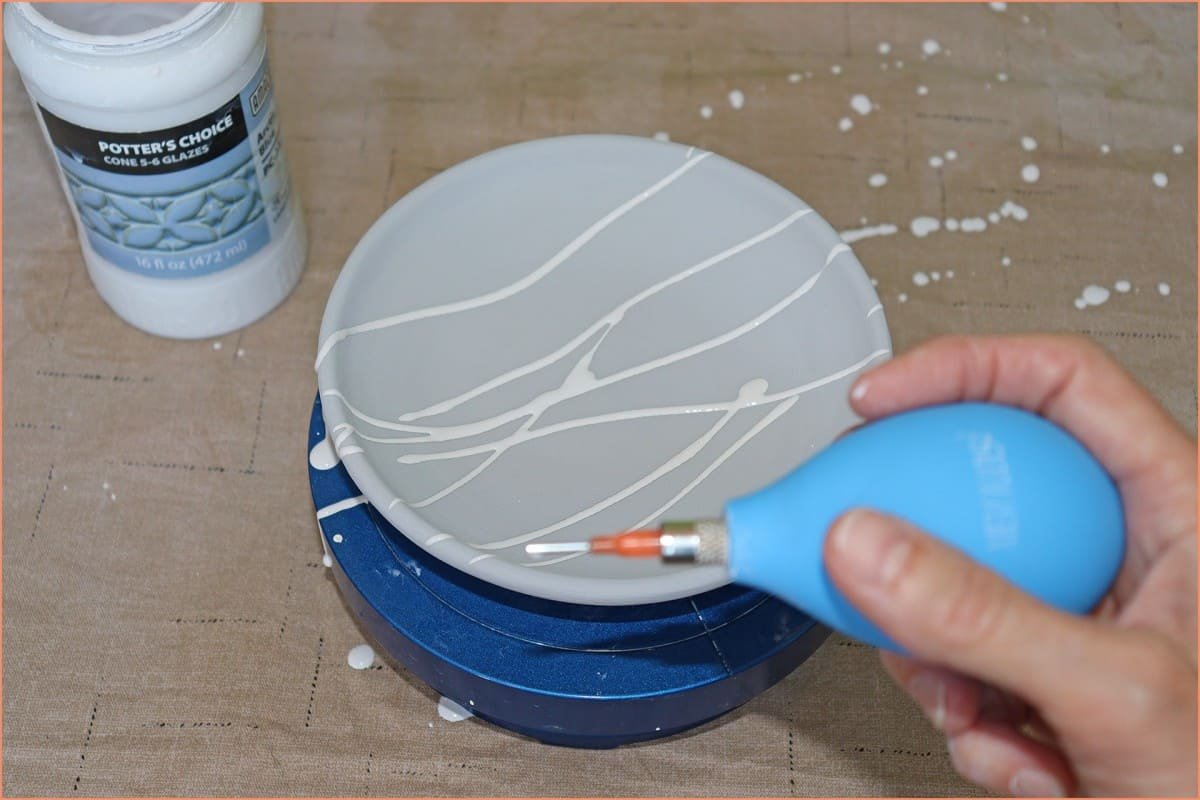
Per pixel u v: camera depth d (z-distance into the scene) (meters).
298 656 0.63
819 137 0.82
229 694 0.62
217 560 0.66
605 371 0.62
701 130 0.82
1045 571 0.40
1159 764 0.42
